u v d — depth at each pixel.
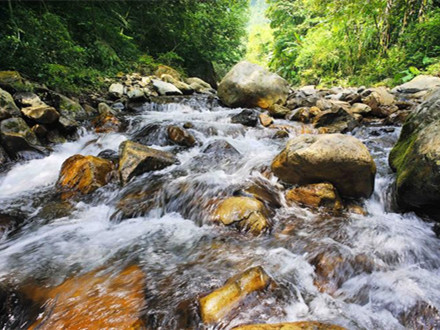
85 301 1.95
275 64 19.48
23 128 4.53
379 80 11.28
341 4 11.74
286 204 3.29
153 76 9.75
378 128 5.64
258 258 2.45
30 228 3.03
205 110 7.78
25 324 1.80
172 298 1.96
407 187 2.87
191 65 14.20
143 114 6.82
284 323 1.54
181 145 5.11
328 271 2.27
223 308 1.75
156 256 2.52
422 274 2.27
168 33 12.70
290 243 2.63
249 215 2.88
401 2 10.31
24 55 5.77
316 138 3.28
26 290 2.09
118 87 7.66
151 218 3.28
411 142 3.23
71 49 6.77
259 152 4.73
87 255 2.55
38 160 4.43
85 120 5.95
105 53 8.55
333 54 13.36
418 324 1.80
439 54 10.18
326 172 3.13
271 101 7.68
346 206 3.24
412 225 2.95
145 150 4.22
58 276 2.25
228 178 3.74
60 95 5.93
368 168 3.01
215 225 2.95
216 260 2.44
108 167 4.05
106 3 9.88
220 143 4.74
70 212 3.34
